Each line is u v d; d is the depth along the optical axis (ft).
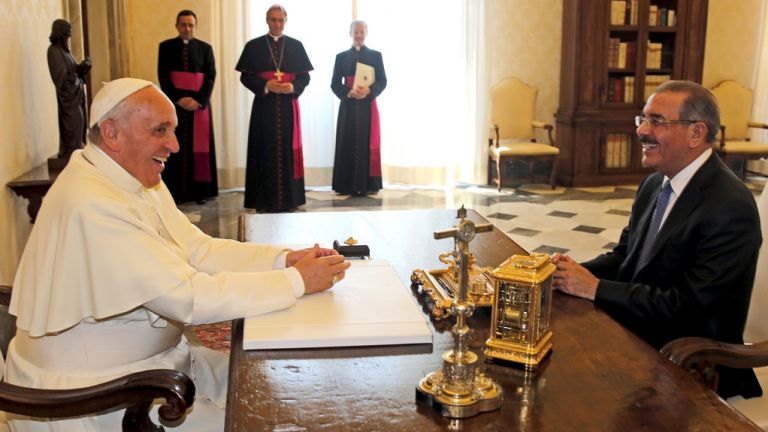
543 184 26.14
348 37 24.57
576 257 16.76
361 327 5.20
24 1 11.17
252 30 23.89
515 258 4.98
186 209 21.43
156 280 5.64
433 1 24.80
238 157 24.64
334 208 21.81
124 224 5.83
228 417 4.10
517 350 4.79
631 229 7.95
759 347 5.63
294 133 21.04
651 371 4.72
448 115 25.53
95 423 5.92
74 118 11.48
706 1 25.27
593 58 24.93
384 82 23.40
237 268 6.93
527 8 25.63
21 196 10.59
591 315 5.79
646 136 6.99
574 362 4.85
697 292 6.42
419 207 22.08
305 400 4.28
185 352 6.70
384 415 4.11
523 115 25.27
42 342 6.07
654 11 25.16
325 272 5.92
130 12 22.47
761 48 26.99
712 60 26.96
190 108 21.34
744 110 25.98
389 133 25.66
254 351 4.96
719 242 6.47
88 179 6.07
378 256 7.32
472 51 25.16
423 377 4.59
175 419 4.91
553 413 4.16
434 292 5.91
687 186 6.86
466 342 4.21
